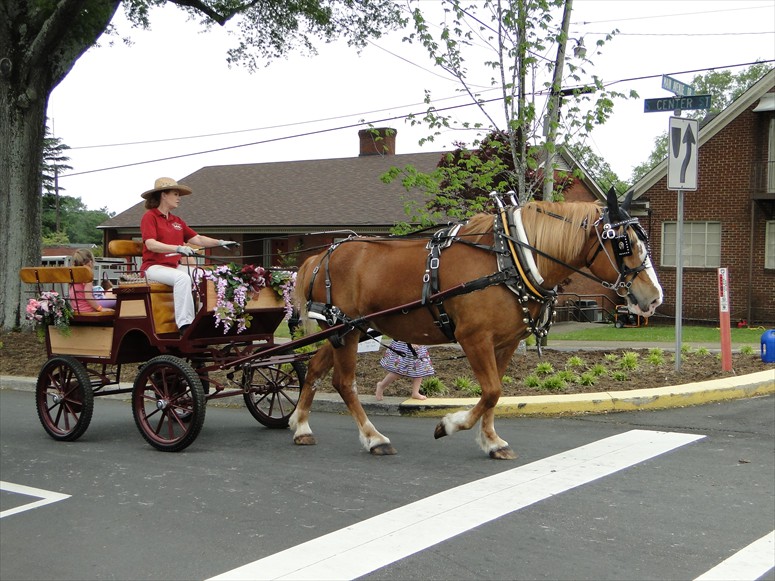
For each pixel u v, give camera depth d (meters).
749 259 23.52
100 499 5.89
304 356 7.67
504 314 6.21
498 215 6.46
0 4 16.64
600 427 7.82
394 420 8.61
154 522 5.31
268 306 7.94
